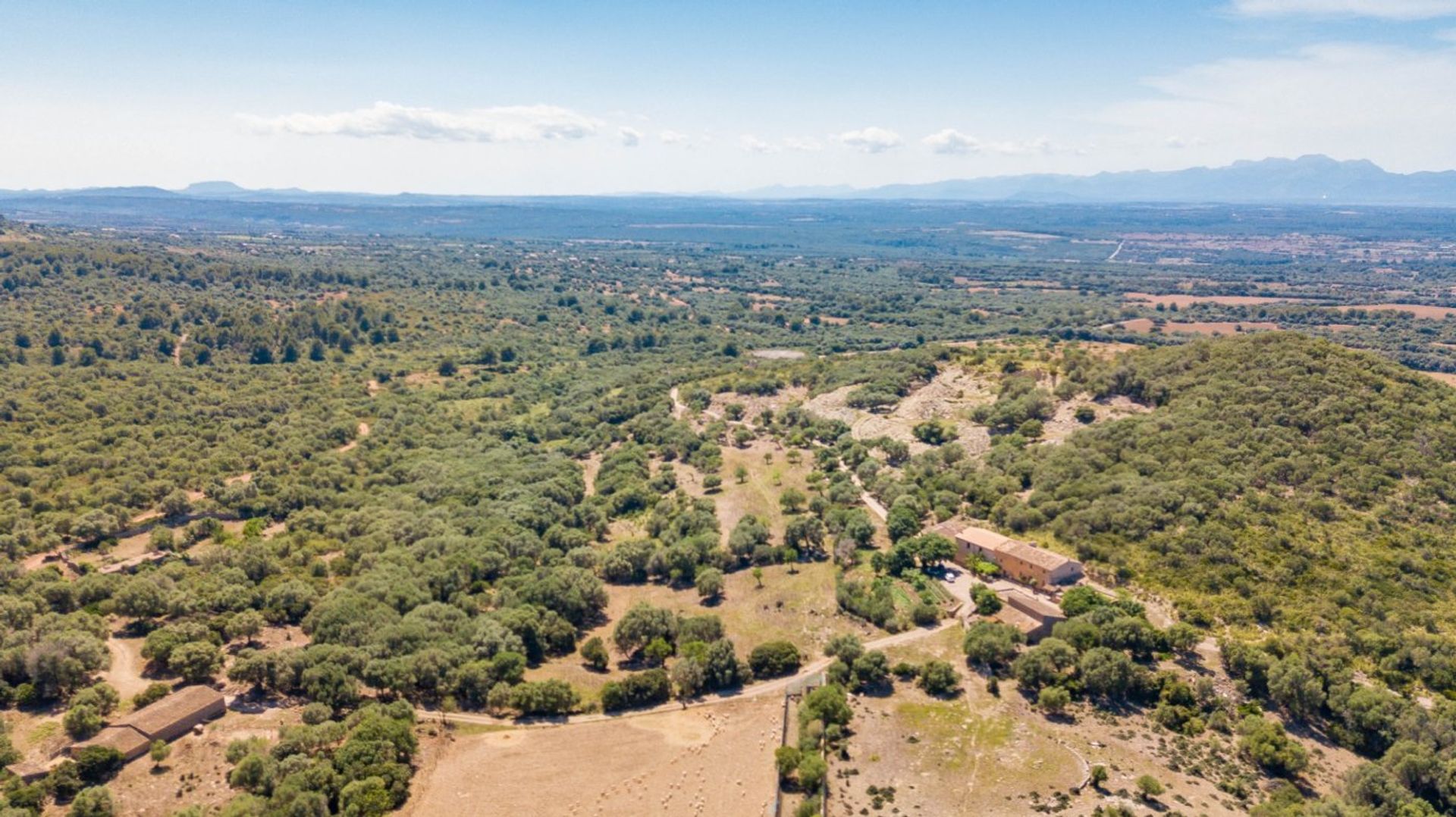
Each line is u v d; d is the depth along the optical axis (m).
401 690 121.44
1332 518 146.88
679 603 159.62
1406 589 132.25
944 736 111.50
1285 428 170.50
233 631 129.75
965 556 161.75
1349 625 126.19
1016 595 143.75
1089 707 117.81
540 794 103.06
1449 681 115.12
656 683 125.75
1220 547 143.25
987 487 181.75
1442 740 103.38
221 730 108.62
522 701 121.50
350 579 151.25
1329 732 111.00
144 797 95.38
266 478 199.88
